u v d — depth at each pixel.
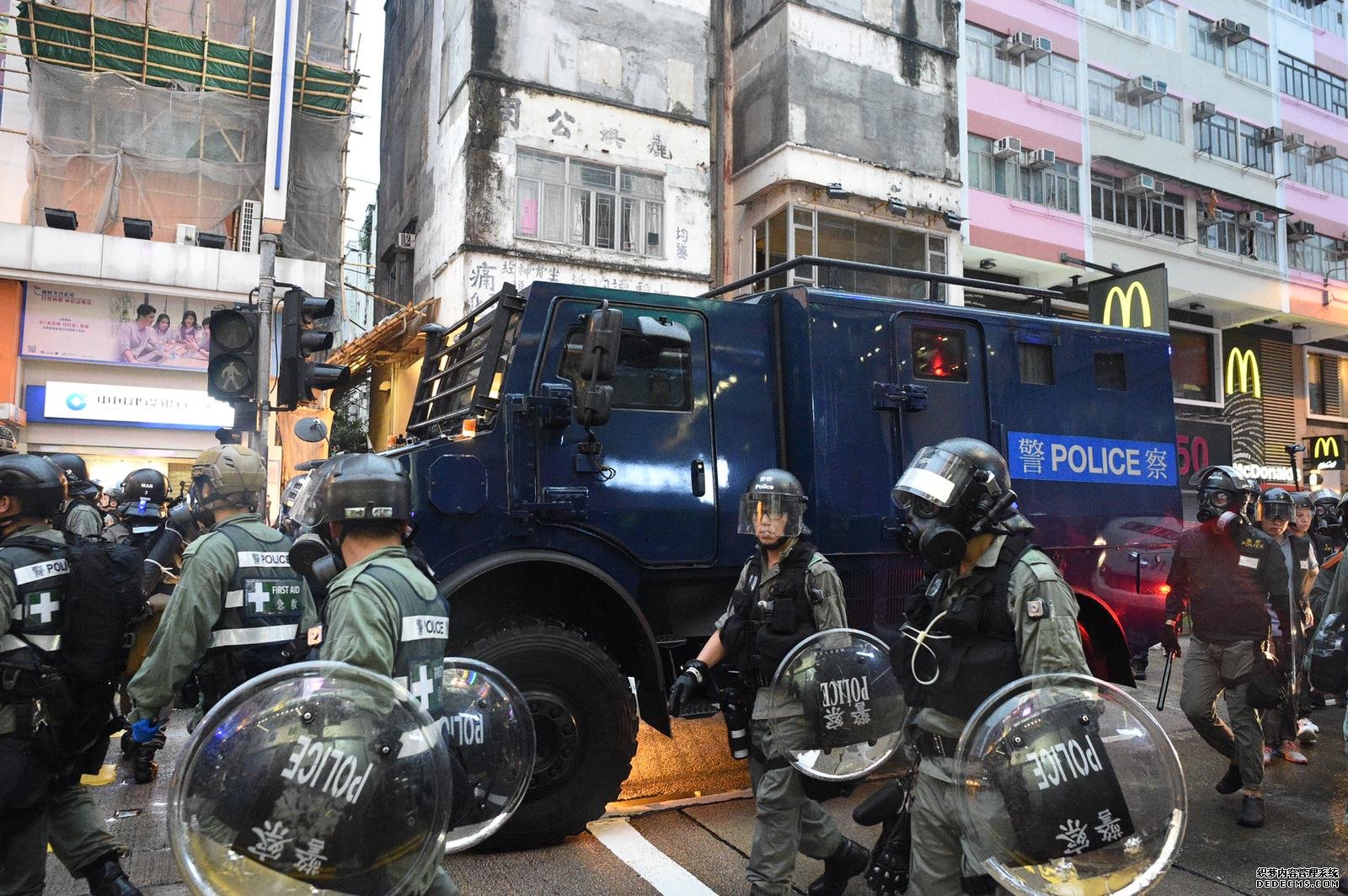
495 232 14.37
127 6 15.25
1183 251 20.17
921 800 2.43
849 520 4.67
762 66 16.69
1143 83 19.89
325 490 2.32
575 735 3.86
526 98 14.71
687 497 4.44
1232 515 4.58
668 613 4.51
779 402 4.82
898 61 17.11
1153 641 5.71
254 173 15.62
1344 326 22.55
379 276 22.20
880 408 4.86
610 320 4.00
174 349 14.09
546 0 15.01
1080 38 19.62
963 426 5.16
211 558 2.94
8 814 2.57
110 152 14.70
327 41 16.78
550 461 4.16
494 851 3.87
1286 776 5.27
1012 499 2.43
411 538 2.39
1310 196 23.09
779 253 16.20
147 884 3.53
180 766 1.77
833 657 3.10
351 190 16.91
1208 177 21.11
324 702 1.84
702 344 4.65
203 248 14.03
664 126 15.81
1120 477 5.74
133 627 2.92
